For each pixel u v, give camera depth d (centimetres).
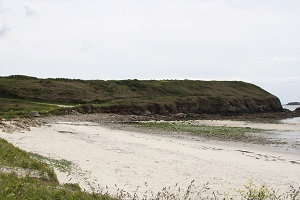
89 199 1067
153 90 11088
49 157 2133
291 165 2366
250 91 13738
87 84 10756
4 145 1805
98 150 2591
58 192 1014
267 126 5809
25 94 8800
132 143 3116
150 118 7256
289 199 1511
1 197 838
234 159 2508
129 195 1420
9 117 4909
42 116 5888
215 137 4044
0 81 9656
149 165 2127
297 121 7331
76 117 6284
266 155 2794
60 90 9425
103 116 6831
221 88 13212
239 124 6200
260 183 1809
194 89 12206
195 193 1556
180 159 2383
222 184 1745
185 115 8425
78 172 1794
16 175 1134
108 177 1762
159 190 1573
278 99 13038
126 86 11200
